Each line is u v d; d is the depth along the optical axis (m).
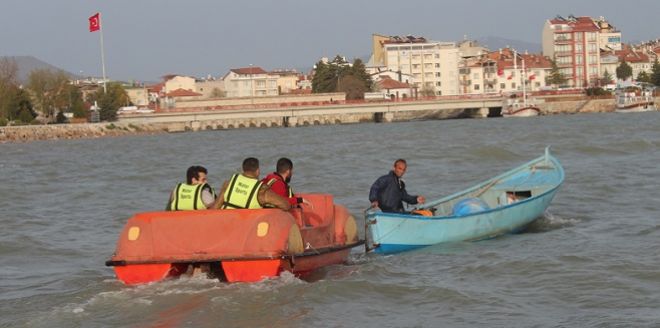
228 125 162.88
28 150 94.06
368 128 120.44
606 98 162.25
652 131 73.62
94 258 19.77
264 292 14.30
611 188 30.30
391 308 13.55
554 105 161.62
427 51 195.38
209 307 13.55
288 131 125.00
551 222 22.69
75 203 33.16
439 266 16.83
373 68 197.00
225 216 15.01
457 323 12.49
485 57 197.88
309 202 17.16
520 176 24.67
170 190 37.69
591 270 15.58
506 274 15.70
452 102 150.88
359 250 19.36
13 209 31.27
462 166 44.34
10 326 13.17
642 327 11.87
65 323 13.14
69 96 154.25
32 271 18.22
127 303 13.97
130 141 110.56
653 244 18.23
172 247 14.94
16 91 145.62
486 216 19.98
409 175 39.62
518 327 12.16
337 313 13.26
